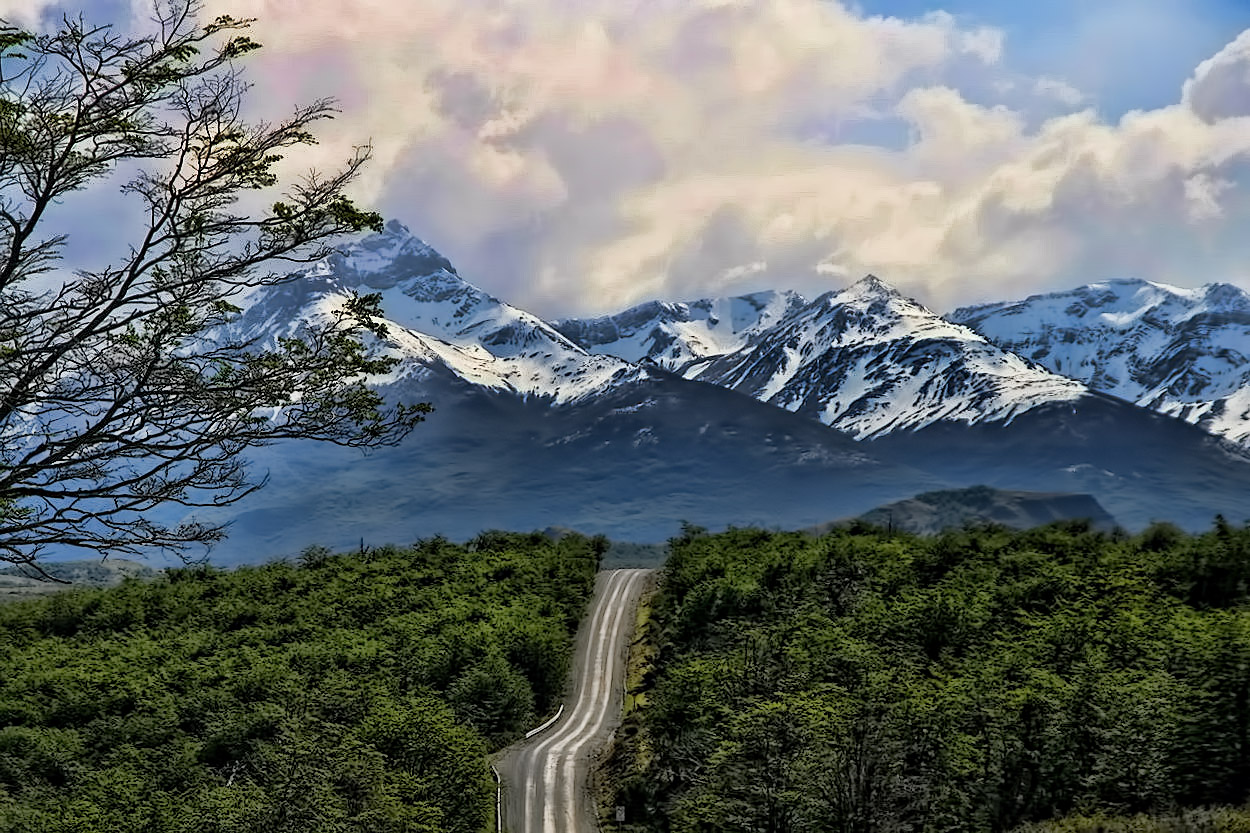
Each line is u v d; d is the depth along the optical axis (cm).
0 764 7138
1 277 1661
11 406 1633
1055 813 4062
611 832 6328
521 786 7212
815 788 4447
